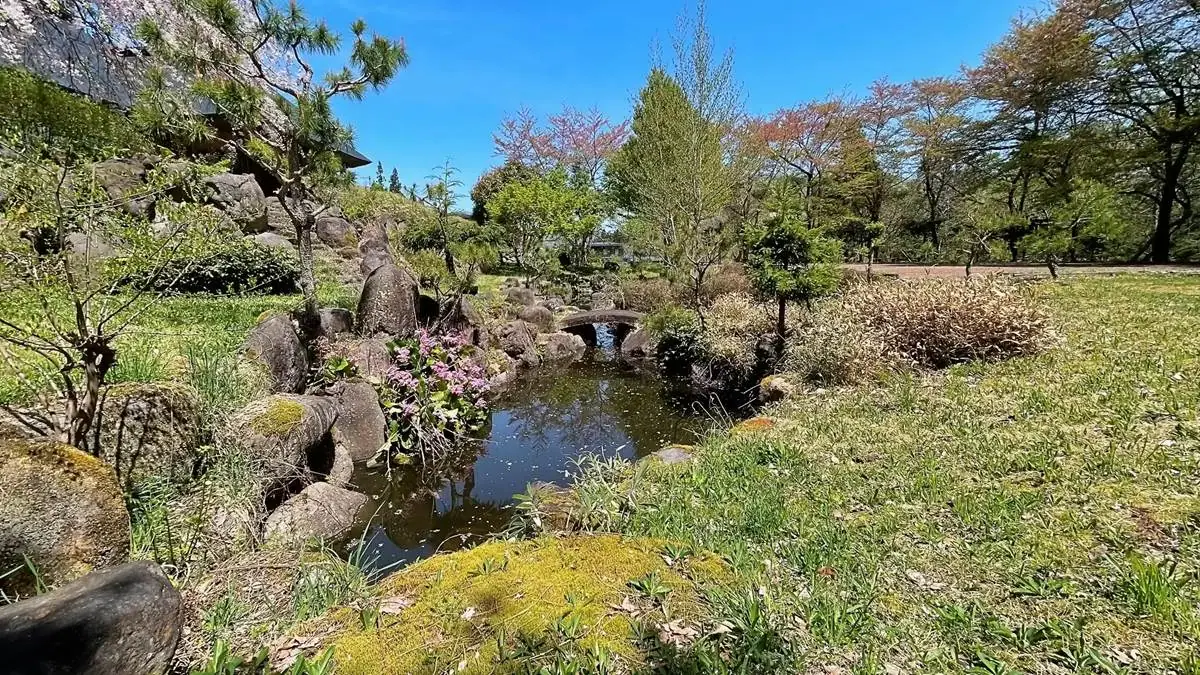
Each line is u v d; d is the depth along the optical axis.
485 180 22.77
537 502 3.05
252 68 6.86
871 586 1.96
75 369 2.48
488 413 6.78
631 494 2.87
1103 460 2.68
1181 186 16.45
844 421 3.90
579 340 10.98
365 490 4.45
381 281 6.76
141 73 7.11
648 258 16.38
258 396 3.95
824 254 6.46
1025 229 9.81
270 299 7.34
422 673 1.49
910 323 5.54
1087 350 4.71
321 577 2.33
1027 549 2.09
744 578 1.97
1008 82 16.20
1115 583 1.83
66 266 2.24
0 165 2.24
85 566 1.85
